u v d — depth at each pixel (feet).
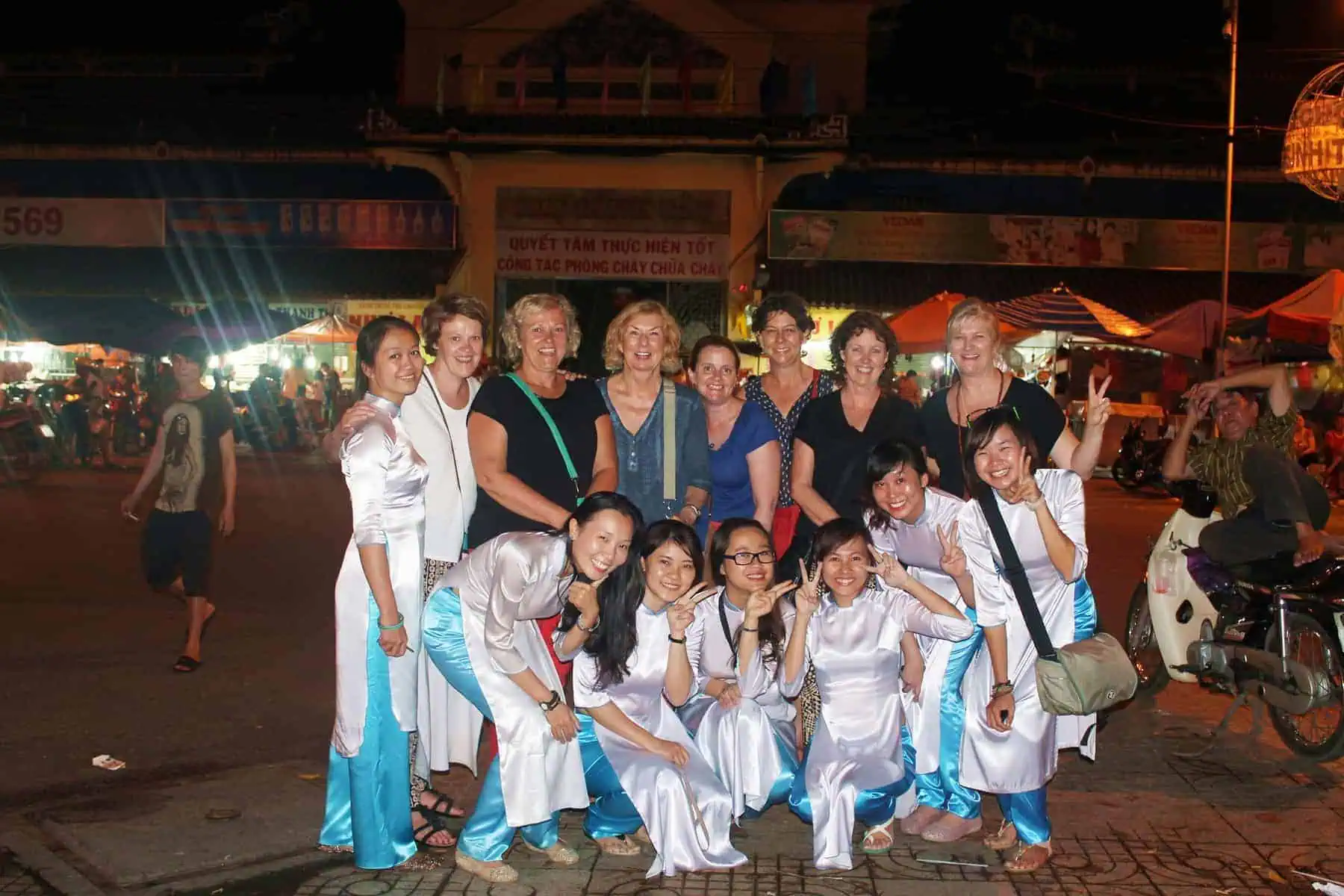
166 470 25.82
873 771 16.53
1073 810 18.38
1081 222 83.87
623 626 16.08
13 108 97.86
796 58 93.15
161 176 89.10
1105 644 15.83
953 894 15.40
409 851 16.06
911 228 83.92
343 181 91.35
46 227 84.07
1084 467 17.72
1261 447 21.61
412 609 15.76
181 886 15.26
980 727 16.38
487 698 15.67
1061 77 98.12
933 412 19.29
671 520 16.37
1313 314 57.62
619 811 16.40
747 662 16.99
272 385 87.20
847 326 19.15
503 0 89.10
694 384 20.20
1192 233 84.28
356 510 15.31
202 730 21.79
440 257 88.02
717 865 15.74
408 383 15.87
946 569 16.37
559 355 17.88
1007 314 69.21
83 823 17.11
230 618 31.24
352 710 15.58
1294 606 20.68
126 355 90.17
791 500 20.30
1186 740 22.12
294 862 16.07
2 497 58.13
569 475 17.79
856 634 16.97
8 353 88.69
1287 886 15.66
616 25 87.35
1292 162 33.37
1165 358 83.15
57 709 22.89
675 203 86.38
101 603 32.81
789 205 91.71
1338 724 19.98
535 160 85.81
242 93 98.73
